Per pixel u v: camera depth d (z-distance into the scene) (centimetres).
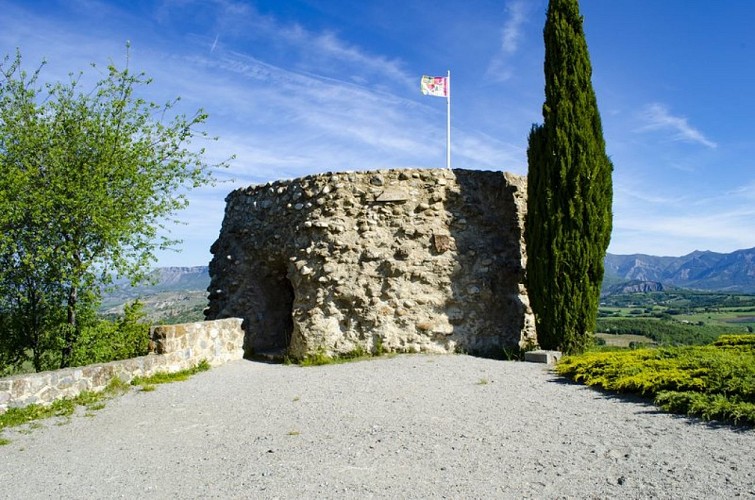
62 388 805
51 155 1029
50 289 1103
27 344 1139
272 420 682
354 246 1111
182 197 1195
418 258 1104
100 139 1091
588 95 1075
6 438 670
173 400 822
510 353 1077
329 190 1145
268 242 1229
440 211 1130
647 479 426
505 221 1179
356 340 1084
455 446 531
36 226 1043
